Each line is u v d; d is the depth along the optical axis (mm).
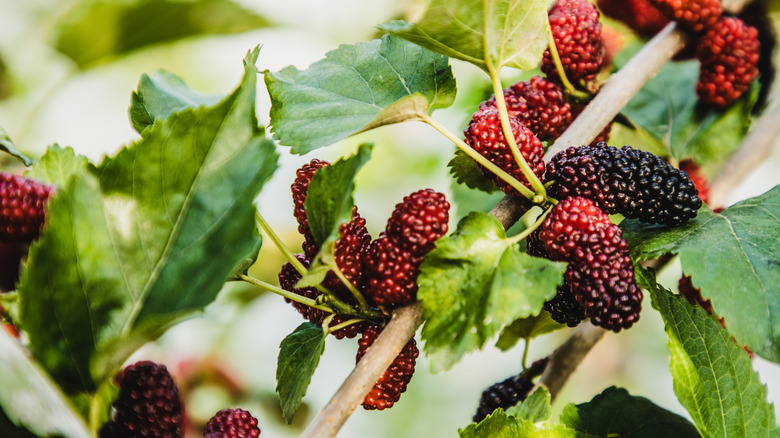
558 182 356
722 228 360
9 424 323
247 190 330
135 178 334
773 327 344
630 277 346
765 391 369
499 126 356
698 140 433
